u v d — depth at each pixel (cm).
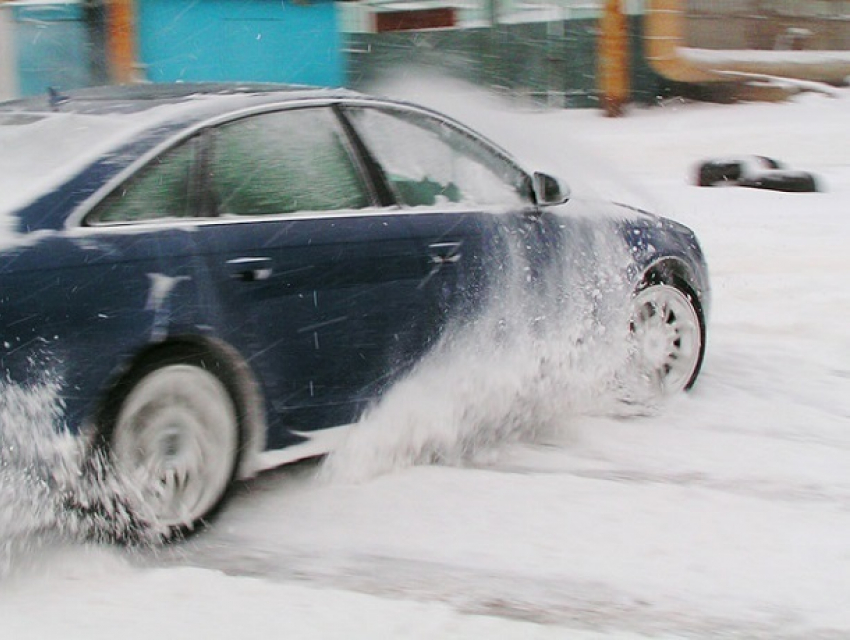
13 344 424
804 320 896
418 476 565
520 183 628
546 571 462
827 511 528
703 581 454
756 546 488
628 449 613
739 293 980
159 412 473
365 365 545
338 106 563
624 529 504
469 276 582
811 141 2181
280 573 459
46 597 426
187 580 446
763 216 1338
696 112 2694
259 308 500
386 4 2662
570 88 2700
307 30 2606
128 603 424
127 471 461
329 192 544
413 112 592
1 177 470
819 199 1482
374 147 569
